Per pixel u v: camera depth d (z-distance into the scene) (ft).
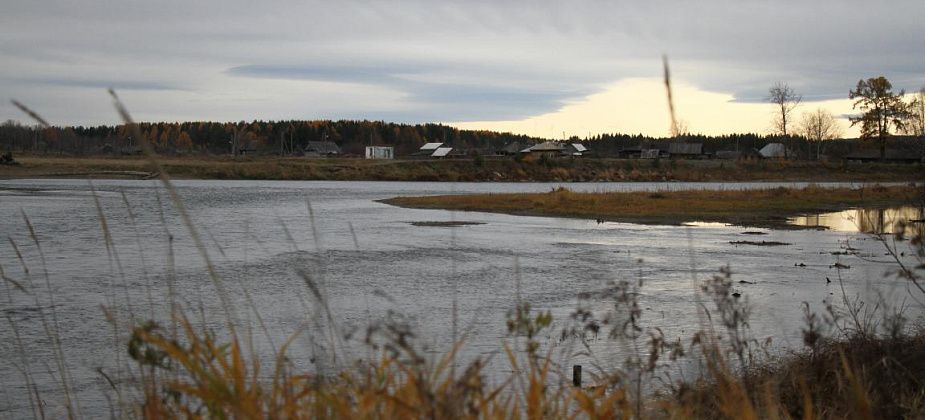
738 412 12.46
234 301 49.60
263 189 242.58
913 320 31.19
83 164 317.63
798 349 31.40
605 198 174.09
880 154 367.66
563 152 479.41
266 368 29.73
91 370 32.19
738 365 25.20
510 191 253.44
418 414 8.91
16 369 32.78
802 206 155.22
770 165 376.68
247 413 9.20
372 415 9.40
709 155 455.22
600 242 95.30
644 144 463.01
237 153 579.07
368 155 522.88
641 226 120.78
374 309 48.08
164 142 559.79
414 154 553.64
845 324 31.24
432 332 39.96
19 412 26.94
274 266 67.72
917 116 297.33
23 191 203.92
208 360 9.88
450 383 9.91
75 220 112.98
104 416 23.73
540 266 71.77
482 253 82.58
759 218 134.82
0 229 98.43
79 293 51.85
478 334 39.27
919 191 22.45
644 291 56.03
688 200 167.73
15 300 48.75
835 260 76.13
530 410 10.57
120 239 88.79
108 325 41.11
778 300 50.72
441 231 109.50
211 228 106.32
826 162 374.84
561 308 48.16
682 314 46.32
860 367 19.45
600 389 12.46
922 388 17.52
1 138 431.84
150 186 246.68
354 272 66.28
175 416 10.53
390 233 105.70
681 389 14.97
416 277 63.77
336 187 269.03
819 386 19.47
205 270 64.44
